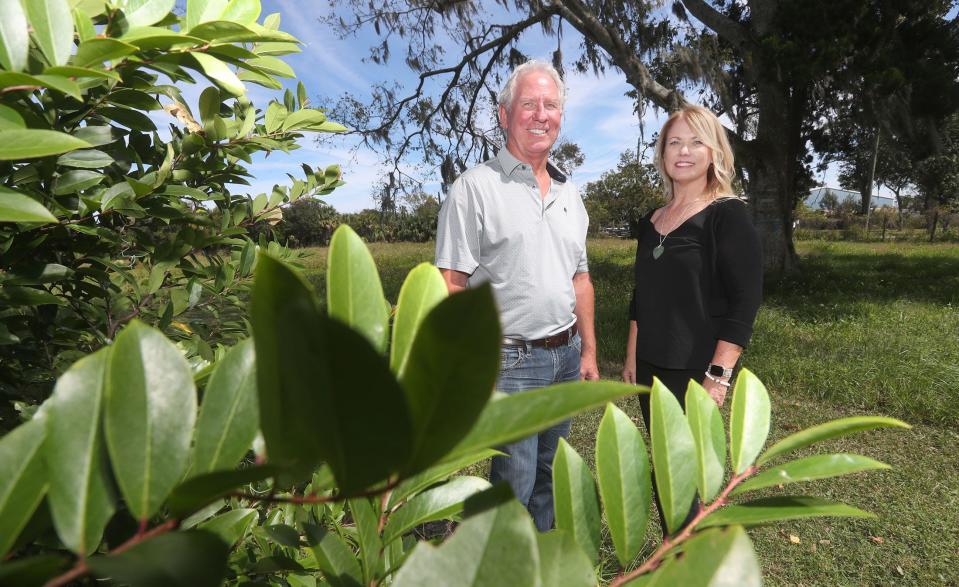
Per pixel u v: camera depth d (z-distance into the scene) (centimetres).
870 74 1184
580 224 271
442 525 229
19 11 54
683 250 227
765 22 1298
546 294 245
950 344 699
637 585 42
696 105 235
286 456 24
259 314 24
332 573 48
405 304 39
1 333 106
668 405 53
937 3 1277
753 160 1402
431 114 1572
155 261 135
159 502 31
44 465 32
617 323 819
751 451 54
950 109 1263
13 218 51
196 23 68
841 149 1844
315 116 136
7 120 57
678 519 48
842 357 644
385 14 1480
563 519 50
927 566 281
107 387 31
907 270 1688
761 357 646
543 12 1309
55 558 25
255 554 93
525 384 247
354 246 39
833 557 289
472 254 241
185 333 140
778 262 1440
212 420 35
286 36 73
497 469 242
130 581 24
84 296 133
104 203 111
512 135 248
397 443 20
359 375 19
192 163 130
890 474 377
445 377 21
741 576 31
